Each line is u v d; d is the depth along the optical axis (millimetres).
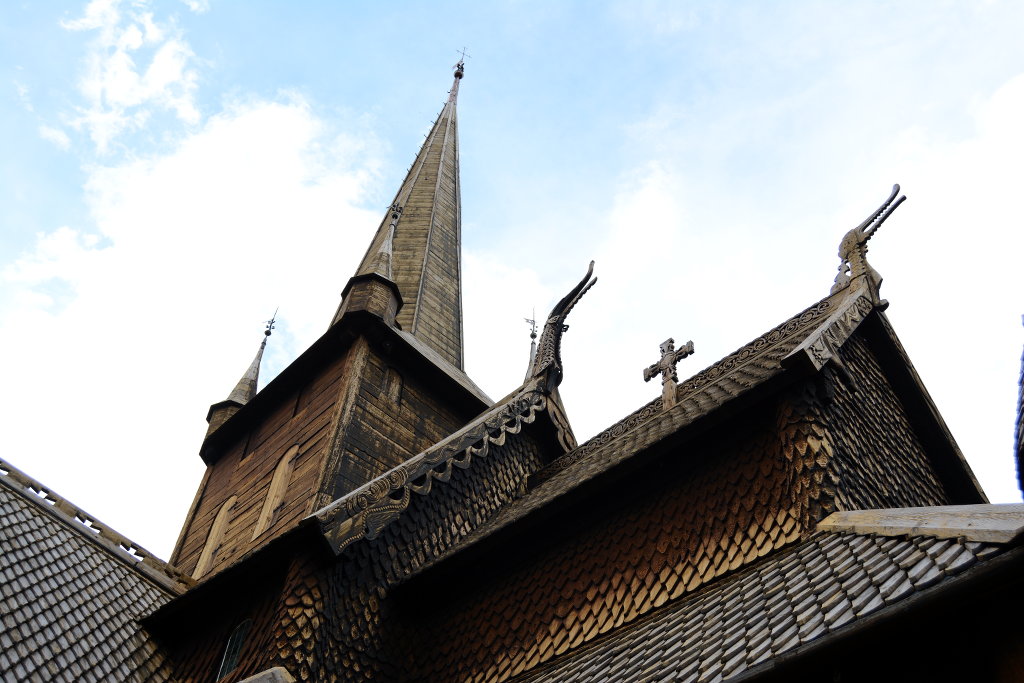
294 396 19047
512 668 10461
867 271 12945
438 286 26609
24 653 10898
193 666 12367
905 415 12516
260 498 16969
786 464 9391
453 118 36500
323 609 11234
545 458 16500
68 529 14070
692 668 6719
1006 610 5289
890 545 6902
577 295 18422
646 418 14719
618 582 10211
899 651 5648
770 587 7582
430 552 13000
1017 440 10672
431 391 19156
